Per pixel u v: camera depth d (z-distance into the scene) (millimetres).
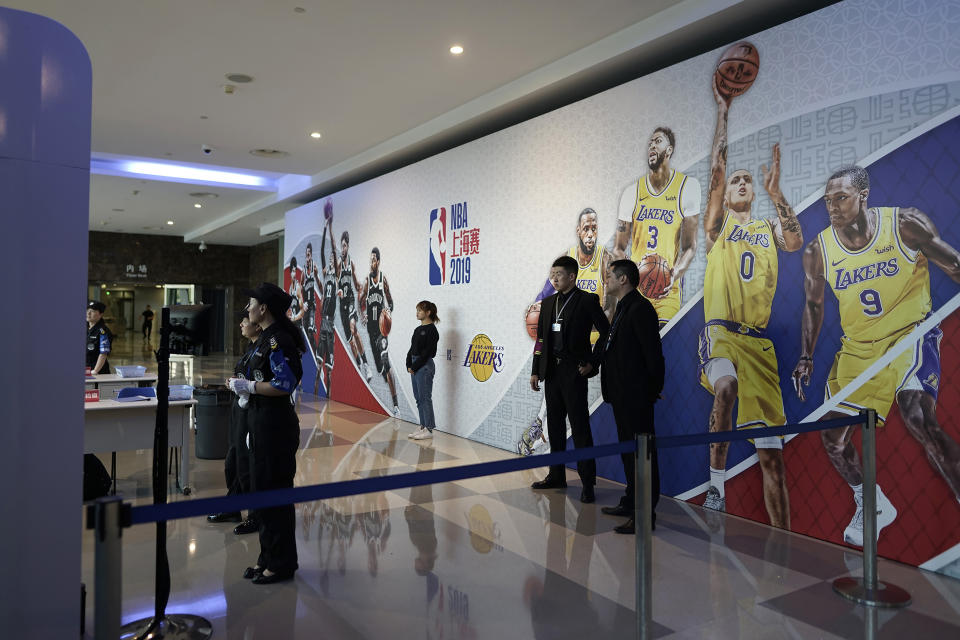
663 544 4129
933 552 3668
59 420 2287
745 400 4691
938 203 3676
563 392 5176
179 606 3191
